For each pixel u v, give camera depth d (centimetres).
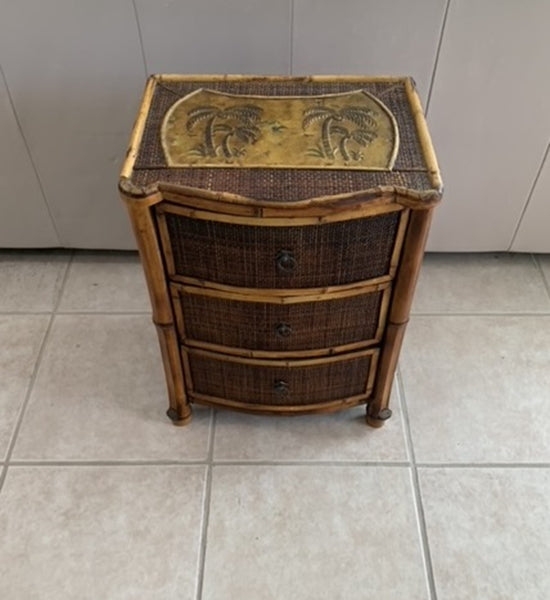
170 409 120
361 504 112
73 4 107
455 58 115
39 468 117
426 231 86
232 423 124
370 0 106
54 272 152
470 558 106
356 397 116
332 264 89
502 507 112
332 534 109
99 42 113
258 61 116
